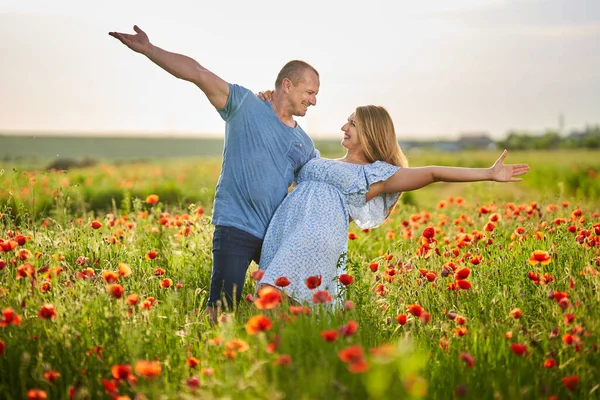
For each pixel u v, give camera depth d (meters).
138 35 5.28
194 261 6.56
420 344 4.41
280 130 5.72
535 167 20.75
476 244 6.35
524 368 3.87
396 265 5.84
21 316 4.29
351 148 6.20
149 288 5.57
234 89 5.59
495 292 5.13
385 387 3.06
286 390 3.29
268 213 5.71
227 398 3.23
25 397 3.56
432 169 5.81
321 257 5.46
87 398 3.60
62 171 8.36
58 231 7.22
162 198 14.48
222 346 3.92
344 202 5.79
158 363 3.69
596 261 5.32
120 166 28.30
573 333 4.08
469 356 3.59
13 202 8.18
